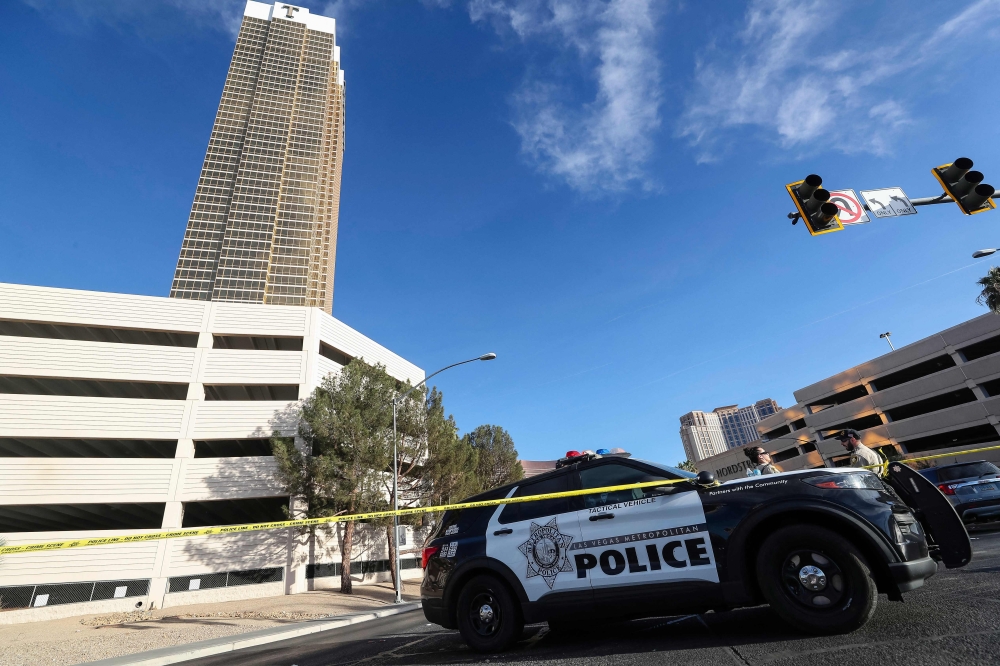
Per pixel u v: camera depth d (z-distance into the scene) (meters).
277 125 79.56
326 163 85.62
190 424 26.22
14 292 25.62
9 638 13.91
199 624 13.57
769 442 58.09
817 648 3.11
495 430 35.06
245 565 23.84
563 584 4.18
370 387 24.59
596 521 4.26
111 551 22.73
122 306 27.34
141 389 28.94
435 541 5.02
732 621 4.28
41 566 21.77
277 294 67.56
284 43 88.25
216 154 74.56
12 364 24.28
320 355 30.09
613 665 3.34
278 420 27.16
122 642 10.77
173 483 24.89
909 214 7.80
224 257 67.44
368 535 27.67
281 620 13.77
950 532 4.33
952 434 39.62
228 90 80.25
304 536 24.95
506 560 4.46
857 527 3.41
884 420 44.91
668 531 3.96
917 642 2.95
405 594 21.62
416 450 25.20
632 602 3.92
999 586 4.20
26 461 23.44
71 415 24.64
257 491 25.48
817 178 7.29
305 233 72.62
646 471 4.30
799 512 3.64
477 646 4.42
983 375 37.22
